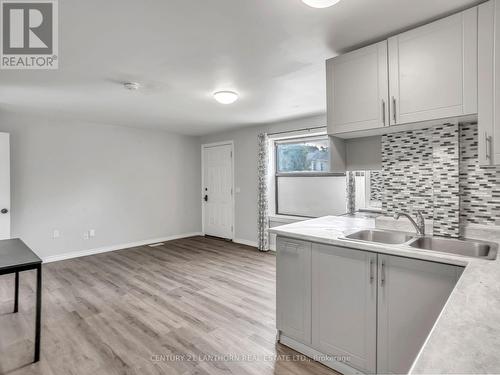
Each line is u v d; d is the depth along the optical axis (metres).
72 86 2.95
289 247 2.16
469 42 1.60
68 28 1.87
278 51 2.21
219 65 2.47
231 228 5.77
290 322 2.14
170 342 2.20
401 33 1.86
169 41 2.05
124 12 1.70
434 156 2.12
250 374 1.85
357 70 2.04
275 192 5.19
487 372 0.61
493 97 1.53
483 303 0.96
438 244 2.00
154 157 5.59
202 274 3.75
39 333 1.97
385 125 1.92
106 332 2.34
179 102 3.58
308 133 4.49
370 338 1.76
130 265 4.15
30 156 4.20
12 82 2.80
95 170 4.83
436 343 0.73
